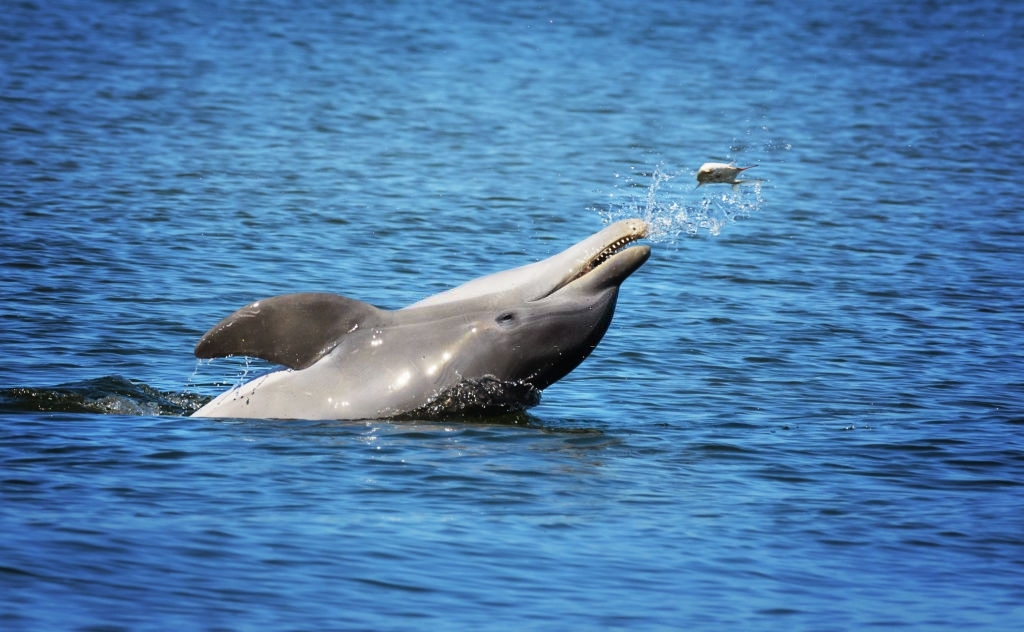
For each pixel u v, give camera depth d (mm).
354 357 60406
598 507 50719
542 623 39906
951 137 186875
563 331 60750
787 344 82312
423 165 152500
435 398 60469
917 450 60344
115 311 82938
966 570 45875
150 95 191375
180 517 46938
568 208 131500
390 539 46031
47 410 60625
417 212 125312
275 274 97188
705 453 58906
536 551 45812
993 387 72938
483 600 41375
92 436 56250
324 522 47344
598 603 41688
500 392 61000
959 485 55344
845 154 170750
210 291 90312
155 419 59656
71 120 165875
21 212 112312
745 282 101312
